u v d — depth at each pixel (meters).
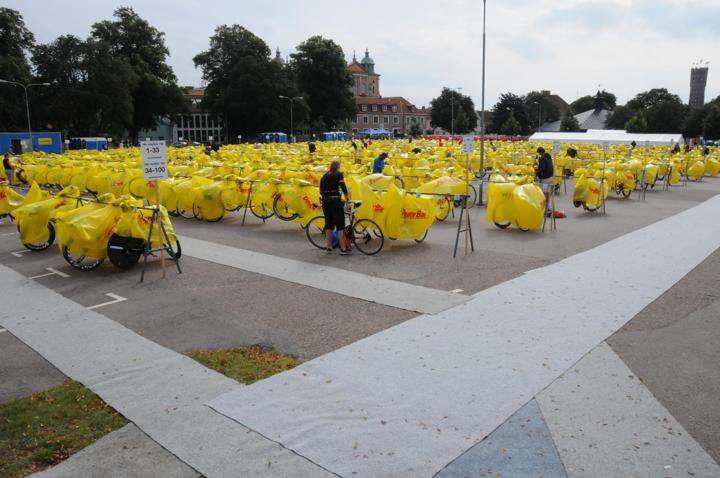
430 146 39.66
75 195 10.84
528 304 7.08
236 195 13.84
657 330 6.19
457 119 105.00
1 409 4.71
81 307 7.38
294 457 3.94
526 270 8.88
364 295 7.62
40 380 5.31
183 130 117.19
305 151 32.94
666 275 8.41
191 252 10.51
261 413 4.53
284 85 81.19
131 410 4.63
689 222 13.51
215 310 7.17
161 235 8.67
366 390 4.88
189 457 3.97
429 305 7.11
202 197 13.78
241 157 26.12
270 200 13.61
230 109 79.75
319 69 90.31
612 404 4.60
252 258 9.95
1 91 60.19
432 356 5.55
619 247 10.55
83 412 4.64
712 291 7.61
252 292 7.91
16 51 64.62
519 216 12.20
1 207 13.84
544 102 130.25
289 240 11.68
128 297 7.80
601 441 4.09
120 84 65.50
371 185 11.45
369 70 164.12
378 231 10.57
